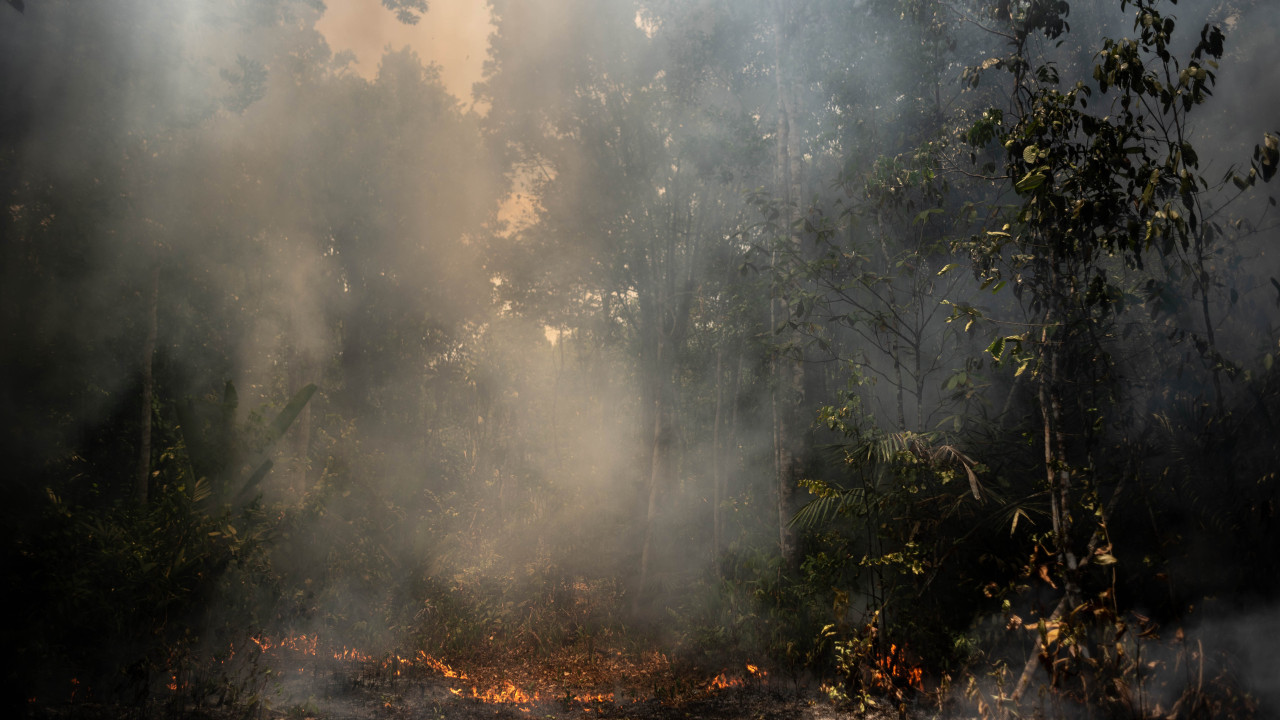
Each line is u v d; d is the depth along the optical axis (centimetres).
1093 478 454
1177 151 388
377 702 554
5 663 484
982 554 531
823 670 576
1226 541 444
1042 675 446
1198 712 388
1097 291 434
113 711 472
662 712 536
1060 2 480
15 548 624
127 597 603
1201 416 460
